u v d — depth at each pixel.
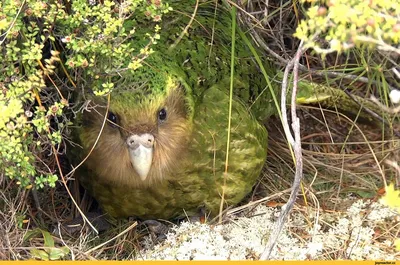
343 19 3.48
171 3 5.16
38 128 3.96
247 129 4.75
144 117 4.30
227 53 4.95
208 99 4.67
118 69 4.11
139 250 4.72
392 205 3.46
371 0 3.51
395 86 5.80
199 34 4.91
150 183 4.58
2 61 3.98
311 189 5.13
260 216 4.84
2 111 3.64
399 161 5.44
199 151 4.59
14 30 3.88
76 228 4.83
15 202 4.51
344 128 5.91
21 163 3.95
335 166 5.55
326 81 5.54
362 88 5.88
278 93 5.30
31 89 4.04
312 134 5.77
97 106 4.33
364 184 5.38
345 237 4.66
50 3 4.15
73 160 4.70
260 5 5.59
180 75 4.53
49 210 4.93
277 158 5.50
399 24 3.57
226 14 5.25
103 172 4.57
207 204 4.79
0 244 4.30
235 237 4.59
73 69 4.31
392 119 5.48
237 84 4.91
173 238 4.62
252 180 4.84
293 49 5.65
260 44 5.19
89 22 4.12
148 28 4.70
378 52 5.38
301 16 5.62
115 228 4.87
